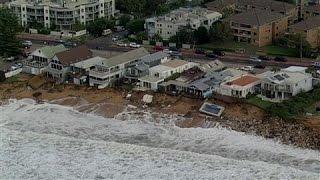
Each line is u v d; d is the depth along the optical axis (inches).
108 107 4894.2
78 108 4926.2
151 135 4426.7
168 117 4680.1
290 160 4001.0
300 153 4092.0
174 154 4074.8
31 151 4165.8
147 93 5044.3
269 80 4874.5
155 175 3806.6
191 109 4753.9
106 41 6614.2
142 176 3799.2
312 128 4343.0
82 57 5659.5
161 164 3944.4
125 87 5216.5
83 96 5108.3
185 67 5433.1
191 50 6205.7
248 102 4761.3
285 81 4847.4
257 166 3875.5
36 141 4323.3
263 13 6515.8
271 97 4872.0
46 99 5118.1
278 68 5516.7
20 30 6752.0
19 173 3880.4
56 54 5546.3
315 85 5054.1
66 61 5526.6
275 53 6008.9
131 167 3914.9
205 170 3846.0
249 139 4301.2
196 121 4591.5
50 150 4175.7
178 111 4749.0
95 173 3855.8
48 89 5285.4
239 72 5270.7
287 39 6161.4
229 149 4173.2
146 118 4690.0
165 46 6382.9
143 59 5482.3
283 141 4264.3
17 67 5748.0
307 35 6067.9
